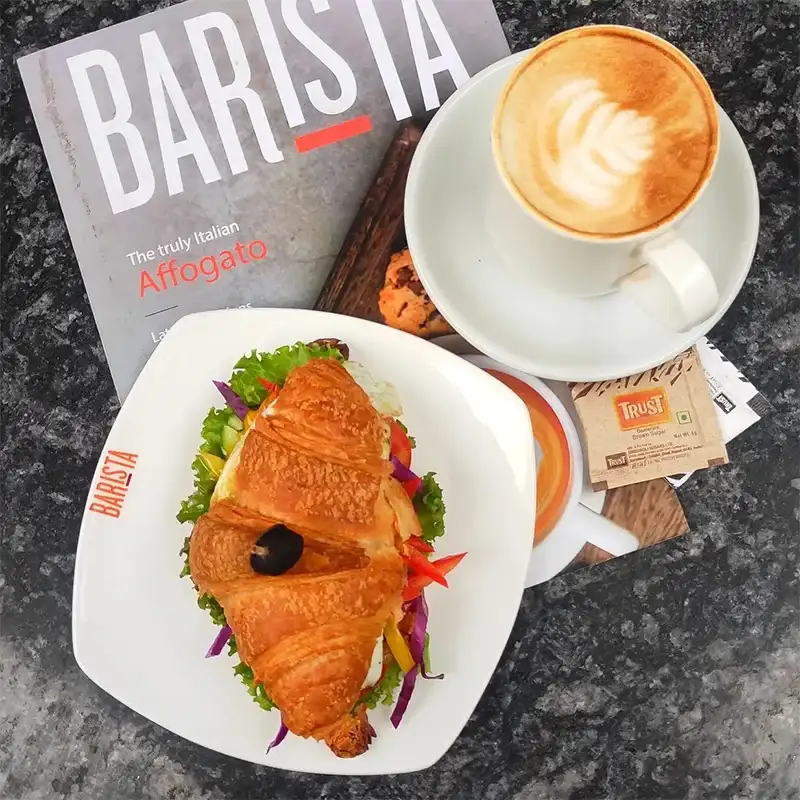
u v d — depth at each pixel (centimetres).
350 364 68
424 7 70
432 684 68
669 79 51
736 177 60
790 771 70
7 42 71
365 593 59
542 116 52
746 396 70
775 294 71
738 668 71
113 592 69
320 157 70
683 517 70
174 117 71
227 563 59
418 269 61
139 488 69
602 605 71
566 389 70
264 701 66
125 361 71
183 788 71
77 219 71
